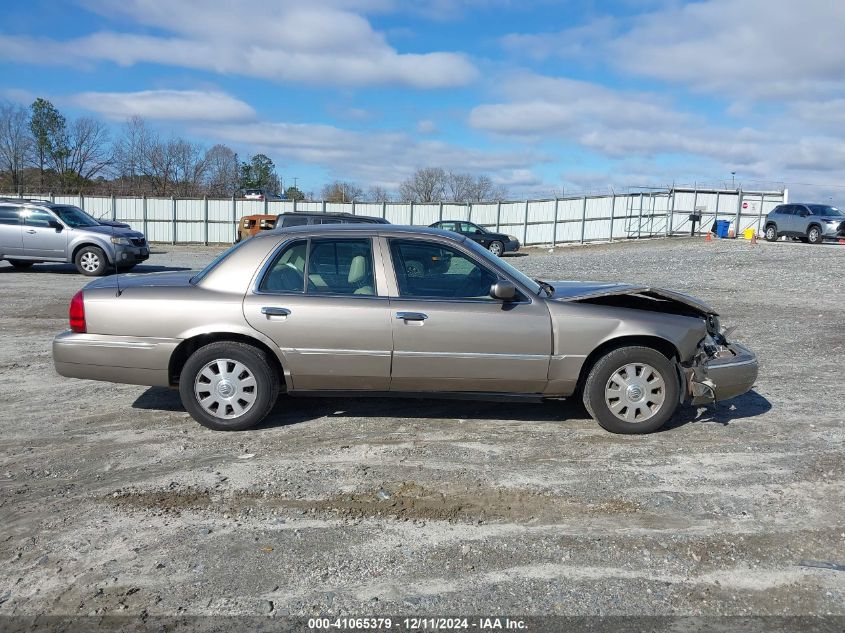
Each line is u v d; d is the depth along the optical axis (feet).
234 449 16.19
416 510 13.06
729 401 20.45
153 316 17.01
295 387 17.33
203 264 74.23
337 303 16.85
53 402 20.04
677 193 120.57
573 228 116.57
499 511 13.05
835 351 27.76
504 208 117.70
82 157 172.14
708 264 66.64
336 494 13.73
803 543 11.91
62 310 37.78
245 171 216.95
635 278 56.49
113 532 12.14
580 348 16.92
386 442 16.69
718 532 12.26
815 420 18.69
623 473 14.87
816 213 95.81
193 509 13.07
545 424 18.16
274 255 17.38
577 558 11.37
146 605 9.99
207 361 17.13
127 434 17.24
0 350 27.48
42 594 10.25
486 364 16.92
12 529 12.25
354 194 191.01
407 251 17.42
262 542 11.82
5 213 55.88
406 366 16.92
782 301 42.63
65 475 14.66
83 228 56.18
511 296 16.67
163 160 176.76
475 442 16.72
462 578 10.75
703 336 17.47
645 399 17.24
